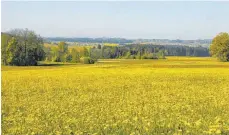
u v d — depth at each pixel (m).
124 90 23.80
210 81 30.25
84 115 14.02
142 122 12.48
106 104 17.17
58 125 12.18
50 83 28.16
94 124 12.12
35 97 20.48
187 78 32.78
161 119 12.69
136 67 51.25
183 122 12.40
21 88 24.86
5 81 29.53
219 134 10.93
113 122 12.51
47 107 16.50
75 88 25.03
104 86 26.09
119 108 15.52
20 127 12.10
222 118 13.35
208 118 13.32
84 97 20.20
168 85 27.09
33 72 40.78
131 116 13.71
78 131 11.45
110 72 40.66
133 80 30.80
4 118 13.85
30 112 15.27
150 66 53.16
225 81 30.27
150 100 18.61
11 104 17.70
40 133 11.68
